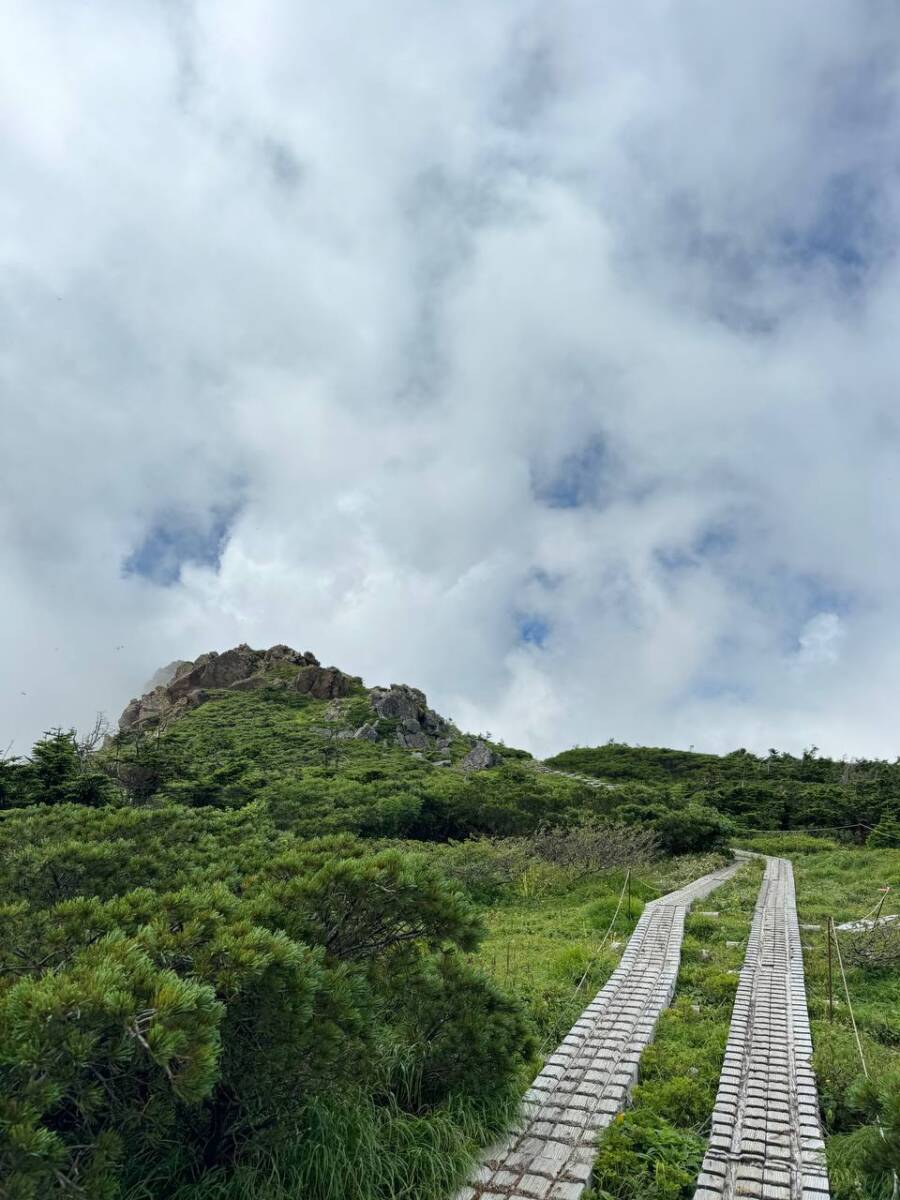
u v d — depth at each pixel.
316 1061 4.95
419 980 6.86
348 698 70.62
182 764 37.84
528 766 70.62
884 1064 8.70
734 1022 10.24
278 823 29.44
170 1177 5.07
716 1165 6.30
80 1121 4.51
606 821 32.75
